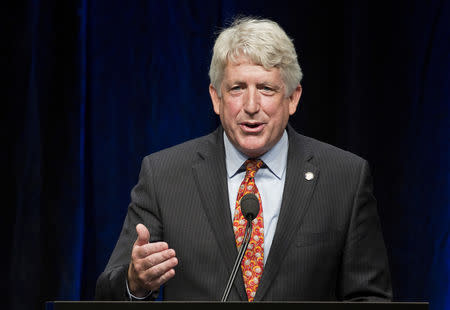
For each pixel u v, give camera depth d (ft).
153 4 31.09
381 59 30.27
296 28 30.68
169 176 20.04
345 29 30.45
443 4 30.27
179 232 19.17
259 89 18.49
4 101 30.68
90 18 31.09
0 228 30.53
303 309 13.20
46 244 30.42
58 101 30.78
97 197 30.78
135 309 13.33
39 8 30.81
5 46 30.78
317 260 18.75
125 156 30.83
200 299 18.54
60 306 13.41
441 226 29.96
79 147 30.68
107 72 31.01
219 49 18.92
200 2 30.99
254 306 13.21
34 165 30.42
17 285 30.22
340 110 30.45
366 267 19.31
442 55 30.19
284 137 20.24
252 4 30.68
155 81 30.96
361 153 30.12
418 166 30.12
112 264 19.02
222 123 19.44
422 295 29.96
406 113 30.22
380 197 30.19
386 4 30.37
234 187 19.67
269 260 18.44
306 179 19.61
